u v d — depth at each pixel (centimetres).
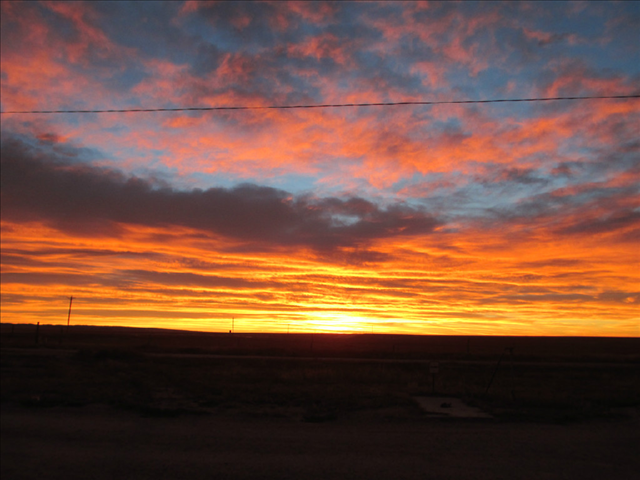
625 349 9406
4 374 2103
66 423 1130
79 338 8750
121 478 754
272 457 880
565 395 1747
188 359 3562
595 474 816
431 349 7756
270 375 2331
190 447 937
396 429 1133
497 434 1093
